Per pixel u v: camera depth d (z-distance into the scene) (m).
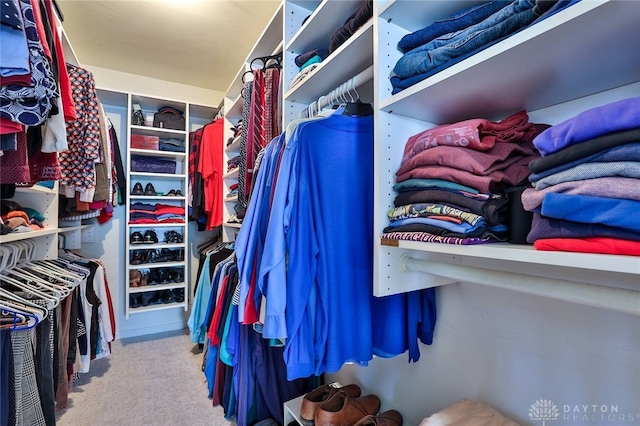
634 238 0.42
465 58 0.64
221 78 2.75
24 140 0.84
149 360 2.27
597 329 0.69
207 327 1.78
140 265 2.54
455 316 1.00
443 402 1.04
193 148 2.79
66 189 1.58
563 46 0.52
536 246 0.52
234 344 1.46
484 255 0.58
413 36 0.78
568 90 0.69
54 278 1.37
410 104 0.78
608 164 0.45
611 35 0.48
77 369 1.79
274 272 0.83
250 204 1.01
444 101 0.76
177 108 2.84
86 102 1.48
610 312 0.68
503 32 0.58
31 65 0.65
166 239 2.76
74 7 1.77
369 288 0.95
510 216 0.63
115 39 2.11
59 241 2.19
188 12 1.83
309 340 0.87
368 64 1.07
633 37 0.49
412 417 1.16
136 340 2.65
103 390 1.86
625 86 0.65
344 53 1.00
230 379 1.64
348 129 0.95
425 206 0.71
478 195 0.63
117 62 2.45
